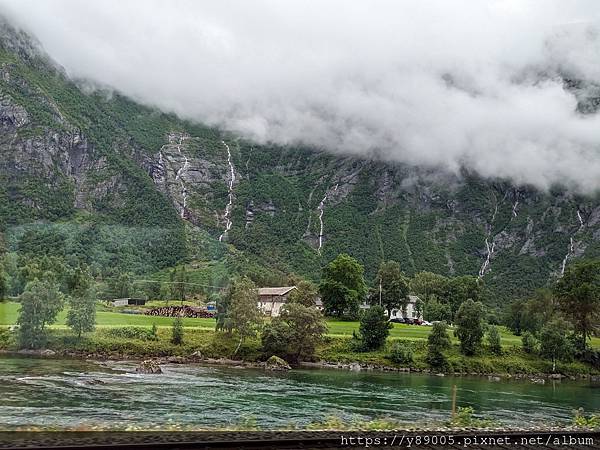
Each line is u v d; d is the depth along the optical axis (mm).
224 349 119438
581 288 149250
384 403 63844
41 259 146000
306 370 109312
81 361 97188
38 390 59062
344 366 119625
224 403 57750
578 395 88562
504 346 141000
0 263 120688
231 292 126812
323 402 62219
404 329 161625
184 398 60188
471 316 134500
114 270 198125
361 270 183250
